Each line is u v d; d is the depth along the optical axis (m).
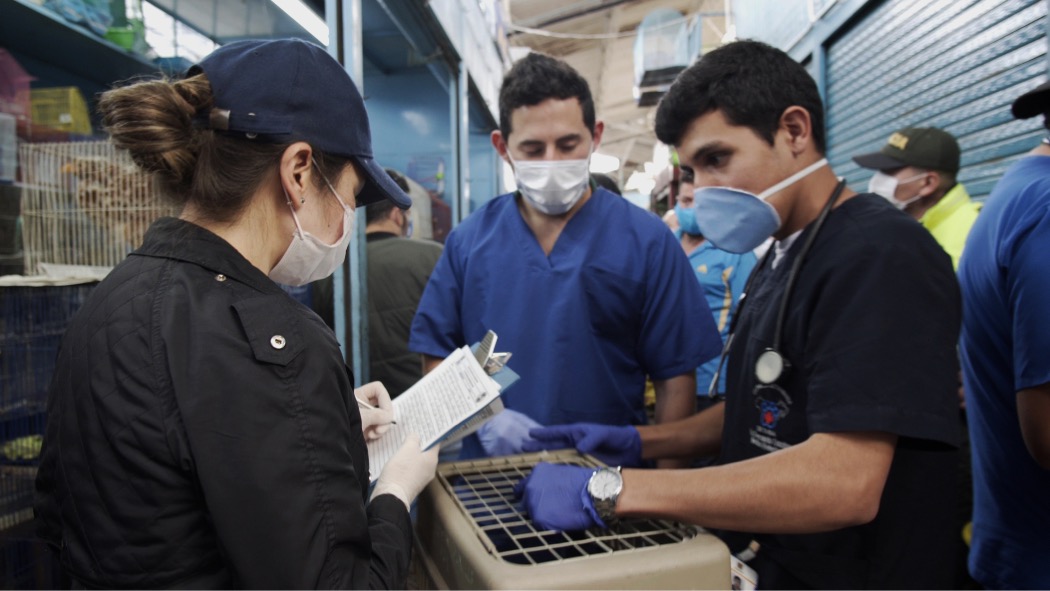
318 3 1.77
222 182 0.59
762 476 0.70
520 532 0.73
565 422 1.27
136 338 0.53
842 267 0.76
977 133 1.96
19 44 1.45
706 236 0.99
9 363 1.17
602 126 1.39
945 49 2.11
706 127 0.91
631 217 1.35
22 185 1.27
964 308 1.11
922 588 0.79
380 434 0.90
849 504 0.68
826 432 0.71
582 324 1.30
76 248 1.28
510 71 1.31
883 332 0.70
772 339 0.88
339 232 0.70
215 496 0.48
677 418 1.29
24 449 1.19
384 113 3.31
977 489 1.16
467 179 3.52
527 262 1.35
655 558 0.60
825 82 3.07
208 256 0.58
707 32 6.18
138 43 1.54
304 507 0.51
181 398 0.50
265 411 0.51
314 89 0.62
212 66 0.59
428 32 2.79
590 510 0.71
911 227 0.76
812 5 3.06
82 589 0.54
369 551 0.58
